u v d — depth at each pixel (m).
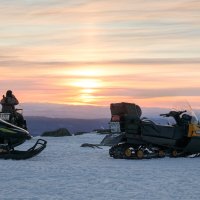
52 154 17.00
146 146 16.31
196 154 17.45
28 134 15.59
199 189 9.76
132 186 10.08
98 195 9.06
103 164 14.09
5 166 13.15
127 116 16.09
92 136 29.14
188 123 16.88
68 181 10.67
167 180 10.95
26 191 9.40
